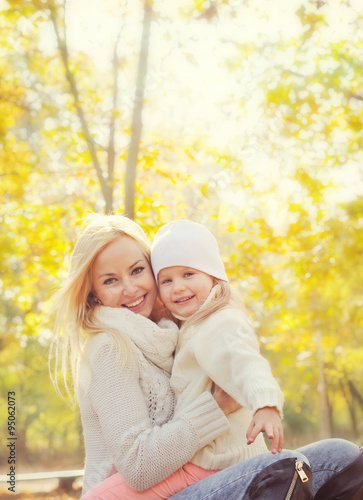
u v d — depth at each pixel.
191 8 6.60
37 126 9.24
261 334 10.11
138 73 6.47
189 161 7.53
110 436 2.38
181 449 2.31
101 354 2.50
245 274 8.48
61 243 8.09
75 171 8.07
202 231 2.78
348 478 2.41
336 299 11.16
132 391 2.45
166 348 2.61
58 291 2.82
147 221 6.79
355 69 8.06
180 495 2.28
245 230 8.69
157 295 2.88
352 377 21.19
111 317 2.65
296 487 2.09
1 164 9.20
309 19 7.28
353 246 9.59
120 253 2.72
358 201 9.57
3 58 8.53
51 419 27.12
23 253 8.64
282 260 9.95
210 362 2.42
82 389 2.57
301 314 10.44
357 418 32.50
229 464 2.43
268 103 7.89
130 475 2.29
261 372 2.24
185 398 2.49
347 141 8.68
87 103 7.67
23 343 12.45
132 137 6.39
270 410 2.12
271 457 2.18
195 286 2.65
